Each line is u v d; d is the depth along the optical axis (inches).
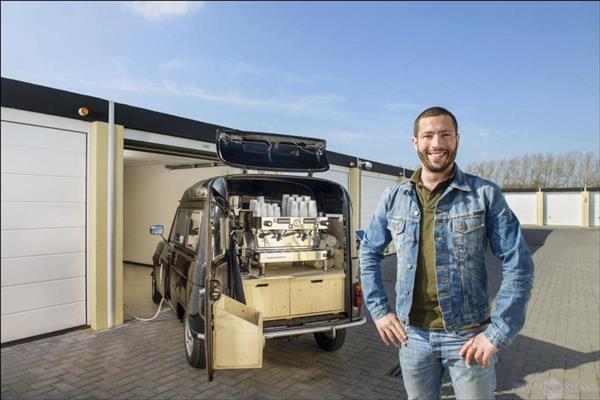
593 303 292.0
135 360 175.3
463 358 78.2
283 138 204.4
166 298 228.7
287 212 195.0
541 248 682.2
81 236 209.9
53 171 198.8
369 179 502.3
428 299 83.4
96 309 210.8
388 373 167.5
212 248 147.2
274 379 160.4
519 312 72.8
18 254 188.2
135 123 228.2
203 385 153.8
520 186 2143.2
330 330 166.1
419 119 83.8
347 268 178.1
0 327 183.8
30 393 145.9
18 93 184.1
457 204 80.8
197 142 266.1
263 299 166.1
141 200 439.2
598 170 2001.7
